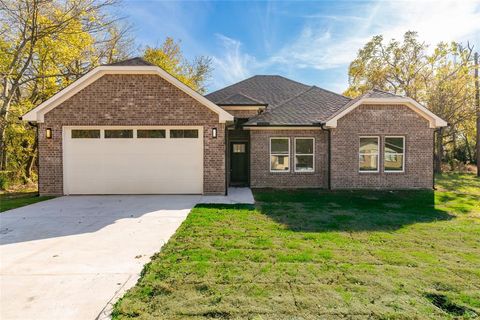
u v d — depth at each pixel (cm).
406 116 1232
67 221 703
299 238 562
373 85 2677
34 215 766
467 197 1065
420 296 338
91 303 325
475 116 2103
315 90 1641
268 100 1599
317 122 1272
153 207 868
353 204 922
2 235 588
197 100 1095
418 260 448
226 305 317
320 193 1143
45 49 1592
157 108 1087
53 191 1087
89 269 418
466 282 373
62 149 1084
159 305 318
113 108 1082
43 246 521
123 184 1102
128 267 425
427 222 694
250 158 1300
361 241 544
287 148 1307
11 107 1560
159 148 1103
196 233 593
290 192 1172
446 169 2555
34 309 313
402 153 1246
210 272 402
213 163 1104
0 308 314
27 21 1405
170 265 427
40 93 1750
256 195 1095
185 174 1108
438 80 2233
